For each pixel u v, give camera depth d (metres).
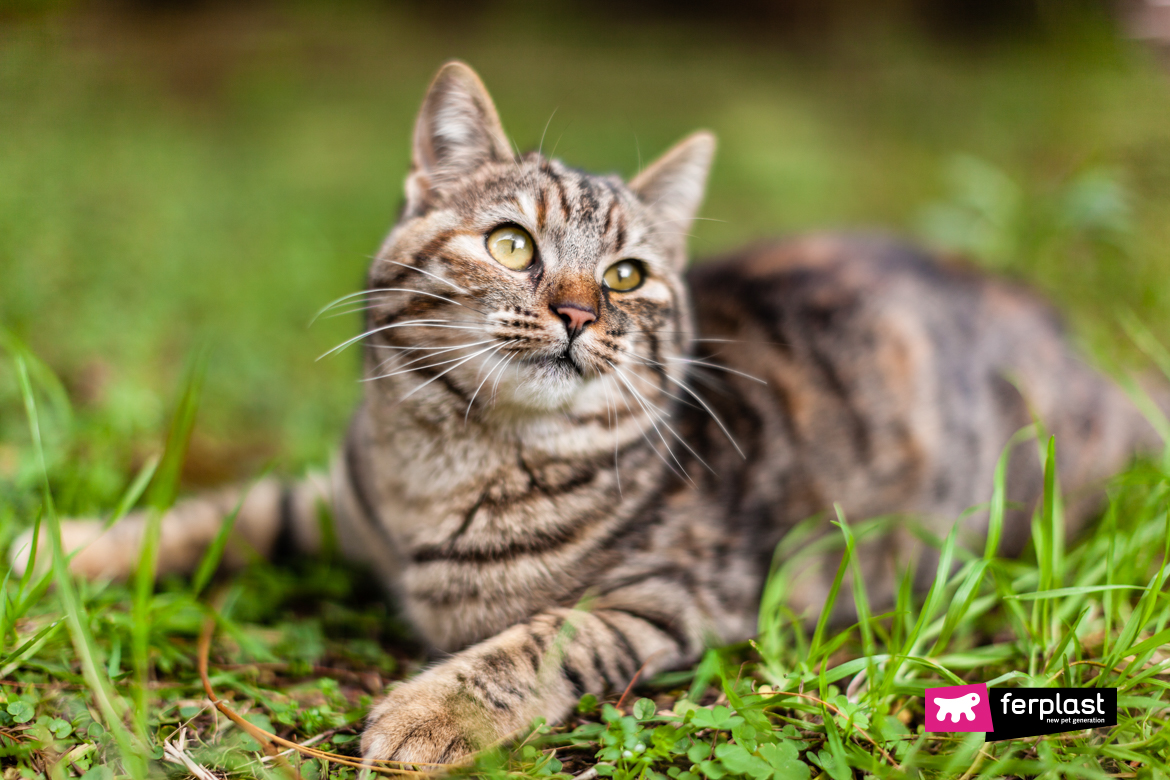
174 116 2.15
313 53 2.77
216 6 2.96
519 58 2.84
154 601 0.78
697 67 2.82
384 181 1.86
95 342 1.00
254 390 1.01
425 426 0.80
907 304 0.89
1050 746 0.73
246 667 0.79
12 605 0.75
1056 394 0.89
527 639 0.77
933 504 0.86
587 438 0.80
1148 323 1.01
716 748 0.73
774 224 1.68
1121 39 2.42
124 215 1.39
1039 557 0.77
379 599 0.86
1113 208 1.19
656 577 0.80
